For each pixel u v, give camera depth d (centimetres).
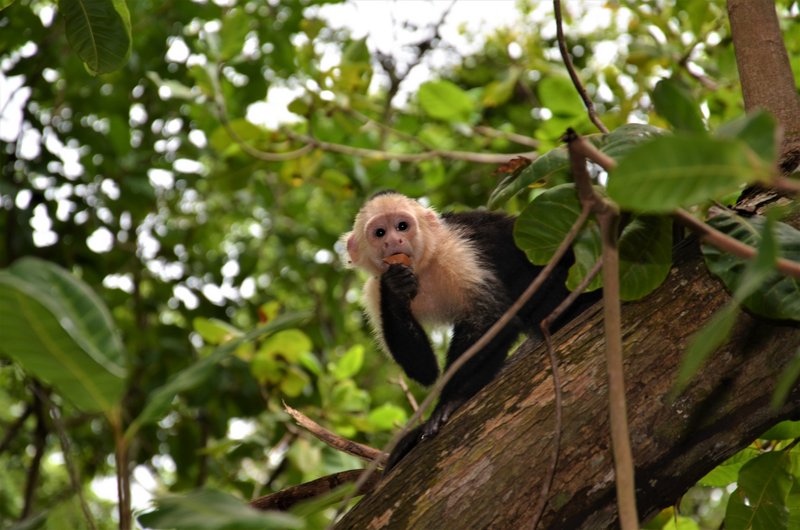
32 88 1066
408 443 557
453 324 780
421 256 762
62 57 1031
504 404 450
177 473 1093
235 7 1053
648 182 242
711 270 400
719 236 312
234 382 1086
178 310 1185
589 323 461
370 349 1397
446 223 805
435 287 764
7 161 1074
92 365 262
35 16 1022
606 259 319
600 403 428
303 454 791
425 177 1089
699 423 423
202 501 269
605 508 422
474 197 1211
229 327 818
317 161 977
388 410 830
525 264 754
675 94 304
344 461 812
